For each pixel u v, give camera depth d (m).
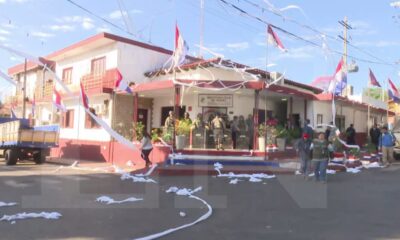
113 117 20.77
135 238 6.47
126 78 21.30
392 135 20.70
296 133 20.17
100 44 22.03
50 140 19.80
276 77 20.12
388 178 14.70
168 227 7.24
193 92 20.03
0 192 10.80
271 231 7.01
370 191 11.59
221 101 20.27
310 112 22.73
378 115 35.06
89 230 6.95
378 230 7.14
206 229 7.11
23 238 6.38
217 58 18.53
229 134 19.14
